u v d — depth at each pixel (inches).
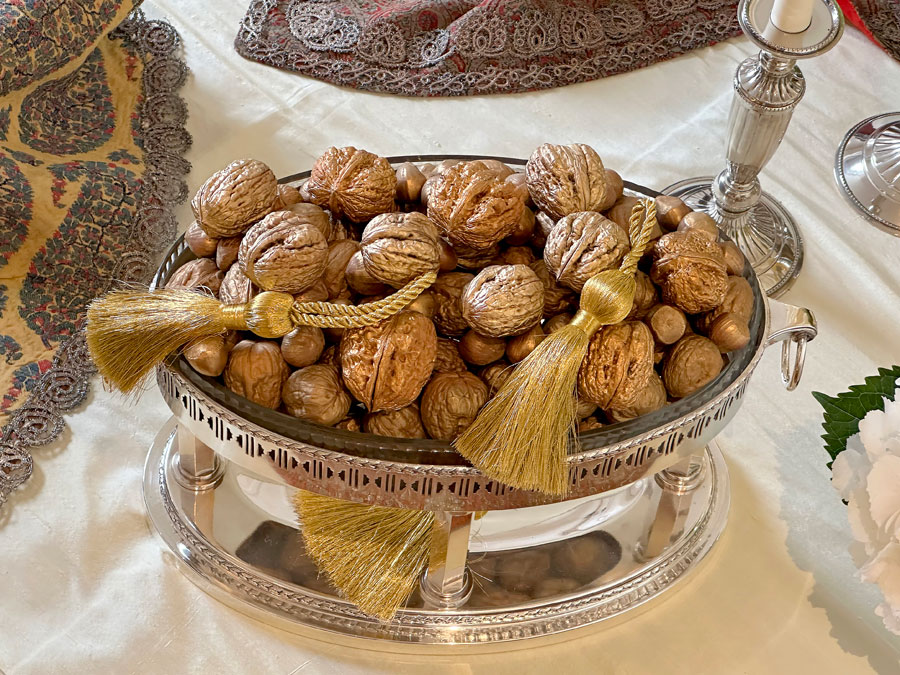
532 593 25.5
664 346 23.2
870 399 25.8
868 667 25.7
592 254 22.0
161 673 25.0
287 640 25.4
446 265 23.3
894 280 34.3
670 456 22.7
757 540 27.8
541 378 21.0
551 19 38.7
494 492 21.8
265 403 22.0
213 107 37.6
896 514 23.0
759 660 25.7
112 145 35.4
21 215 32.3
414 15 38.8
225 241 23.6
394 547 24.9
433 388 21.9
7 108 33.4
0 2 32.6
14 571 26.4
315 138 37.1
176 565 26.5
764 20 30.7
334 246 23.3
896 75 40.1
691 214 24.5
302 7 39.6
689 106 38.9
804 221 35.6
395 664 25.2
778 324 24.1
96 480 28.2
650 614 26.2
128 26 38.7
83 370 30.1
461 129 37.6
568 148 23.8
